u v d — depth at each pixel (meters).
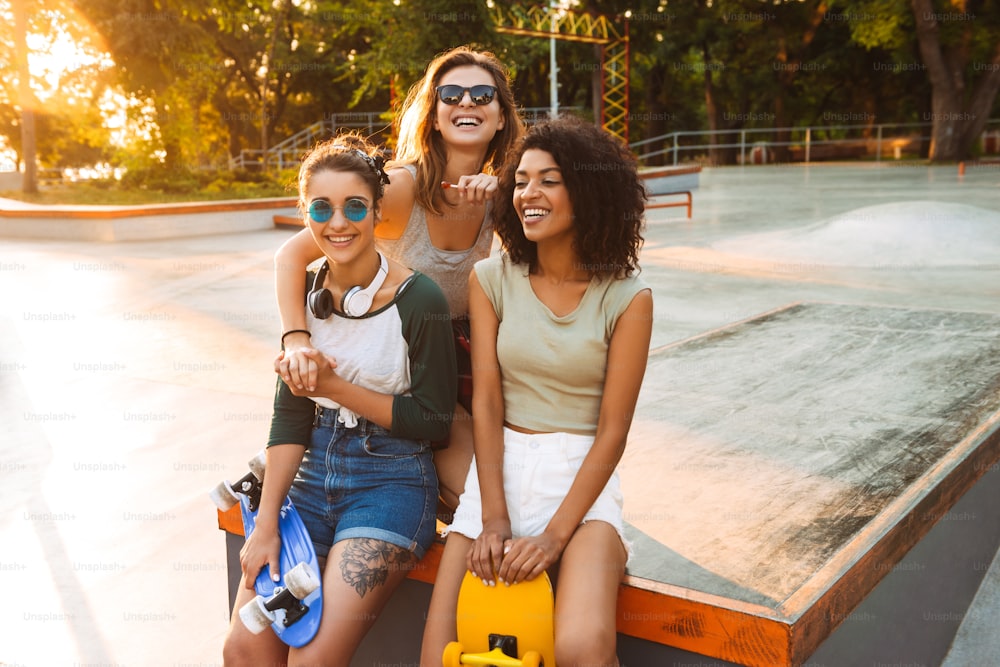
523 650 1.78
